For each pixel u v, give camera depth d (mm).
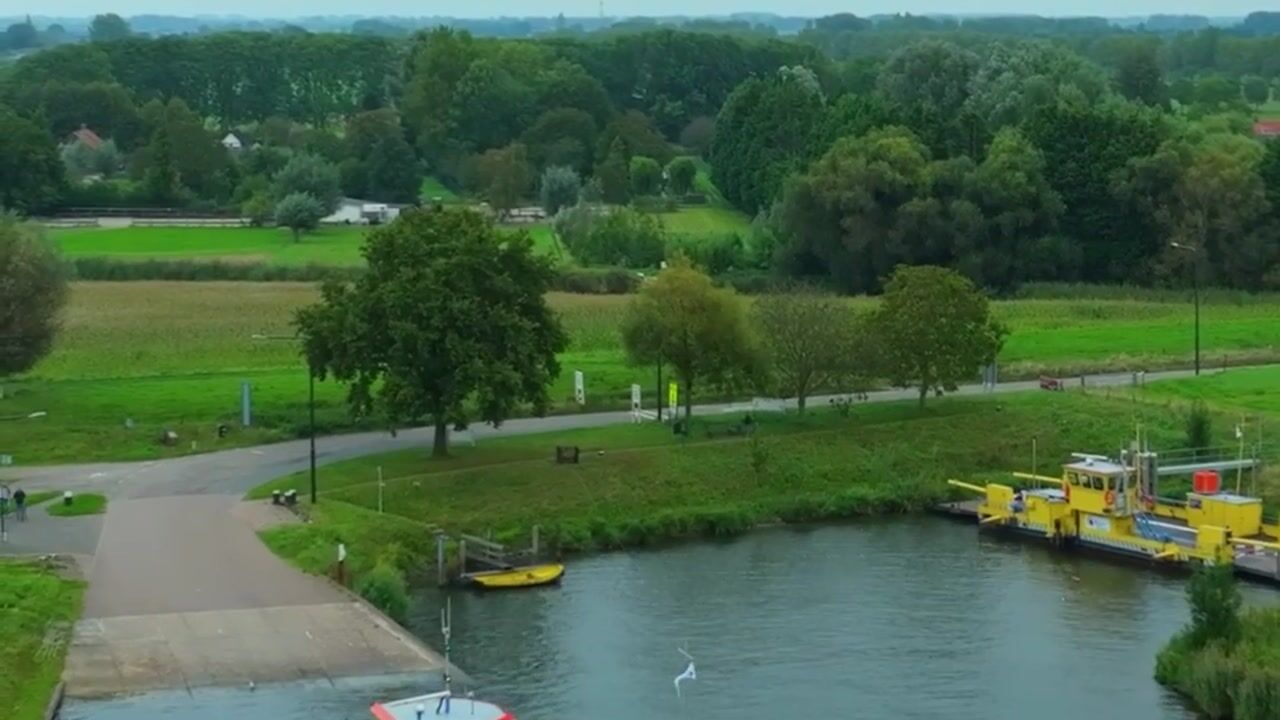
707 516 136875
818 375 158250
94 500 128125
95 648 98688
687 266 153375
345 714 90688
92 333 188125
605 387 165750
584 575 124062
